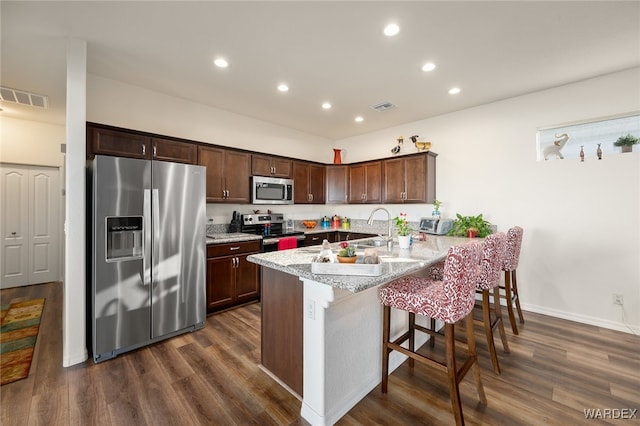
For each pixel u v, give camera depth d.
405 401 1.86
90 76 2.95
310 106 3.84
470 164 3.84
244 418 1.69
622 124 2.87
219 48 2.47
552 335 2.74
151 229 2.53
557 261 3.20
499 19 2.07
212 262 3.22
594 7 1.94
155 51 2.51
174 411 1.74
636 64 2.72
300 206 5.14
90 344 2.40
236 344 2.58
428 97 3.50
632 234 2.80
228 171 3.75
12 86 3.17
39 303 3.58
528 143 3.38
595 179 2.98
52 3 1.90
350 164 5.04
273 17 2.06
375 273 1.59
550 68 2.79
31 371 2.13
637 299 2.78
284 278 1.97
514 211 3.48
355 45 2.41
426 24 2.13
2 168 4.14
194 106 3.73
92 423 1.63
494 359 2.13
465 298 1.60
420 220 4.23
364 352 1.94
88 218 2.45
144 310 2.51
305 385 1.73
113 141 2.78
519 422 1.65
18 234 4.26
